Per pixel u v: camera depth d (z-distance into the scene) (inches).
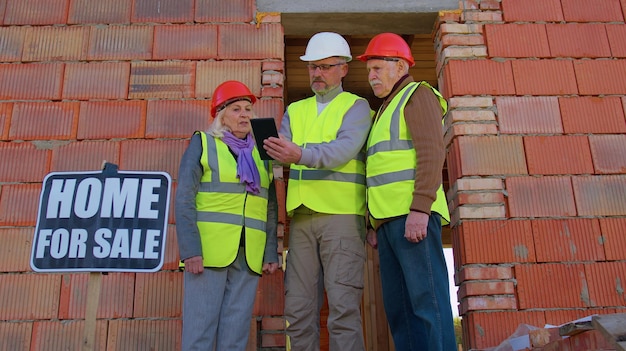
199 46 166.2
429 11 171.0
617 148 161.5
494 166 157.2
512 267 149.4
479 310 145.6
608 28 172.6
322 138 127.2
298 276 124.4
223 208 116.6
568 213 154.5
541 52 168.4
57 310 145.0
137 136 158.4
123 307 145.4
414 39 219.1
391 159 118.3
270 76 164.1
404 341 115.3
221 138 123.6
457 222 155.3
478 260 149.2
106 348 142.8
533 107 163.5
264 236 122.4
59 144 157.6
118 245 104.8
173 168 156.1
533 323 145.0
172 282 147.7
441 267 112.3
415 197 111.0
